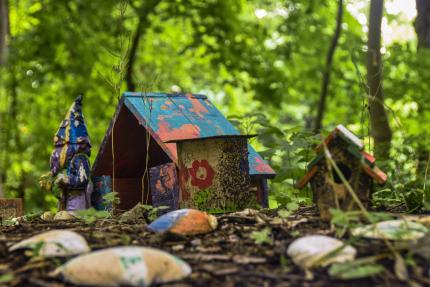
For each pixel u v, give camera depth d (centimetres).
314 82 429
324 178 114
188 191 141
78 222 136
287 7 398
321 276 88
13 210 165
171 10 384
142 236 111
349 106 414
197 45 390
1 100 391
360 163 111
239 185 141
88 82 394
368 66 210
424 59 231
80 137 155
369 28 210
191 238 109
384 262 92
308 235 105
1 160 366
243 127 210
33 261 96
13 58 370
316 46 411
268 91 395
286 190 204
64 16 387
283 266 92
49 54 385
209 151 140
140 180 179
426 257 91
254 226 115
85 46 387
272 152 184
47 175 158
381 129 212
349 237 103
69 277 87
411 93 260
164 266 88
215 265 93
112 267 86
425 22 229
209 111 166
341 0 356
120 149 168
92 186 162
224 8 383
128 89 380
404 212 133
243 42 393
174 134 152
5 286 87
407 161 189
